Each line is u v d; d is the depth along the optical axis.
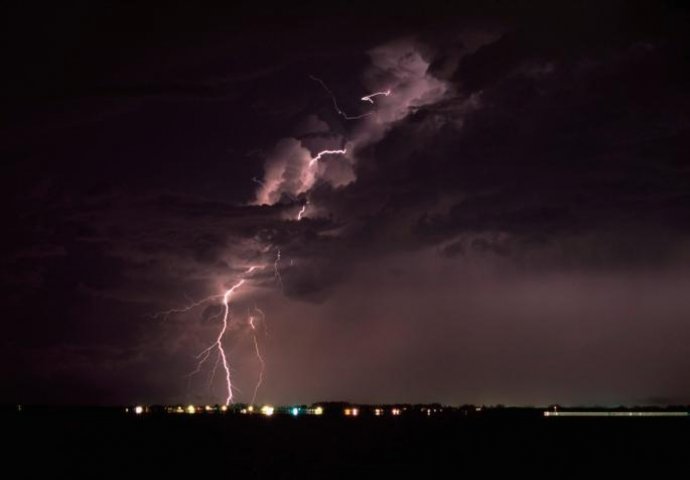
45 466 45.06
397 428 99.25
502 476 40.59
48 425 102.12
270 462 48.25
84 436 75.12
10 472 42.16
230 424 112.88
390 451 57.53
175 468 44.75
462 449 59.19
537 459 50.41
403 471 43.12
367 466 45.94
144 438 72.94
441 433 84.75
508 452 55.94
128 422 116.56
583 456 52.22
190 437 74.69
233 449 59.00
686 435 79.00
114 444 63.62
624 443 64.81
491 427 101.88
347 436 78.62
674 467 44.94
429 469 44.19
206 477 40.41
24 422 113.88
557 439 72.12
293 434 82.44
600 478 39.53
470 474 41.56
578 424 112.81
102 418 138.75
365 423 118.44
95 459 49.41
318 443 66.62
